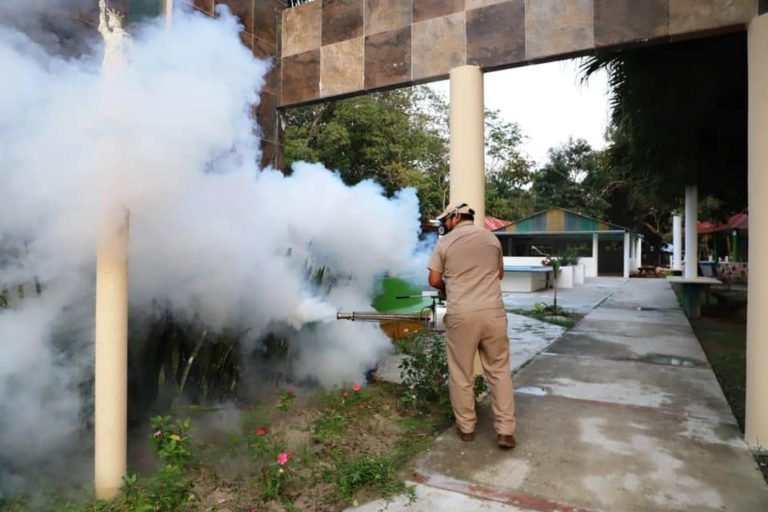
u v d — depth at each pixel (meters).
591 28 3.57
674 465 3.02
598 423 3.75
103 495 2.40
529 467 3.00
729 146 7.34
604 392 4.59
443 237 3.51
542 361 5.92
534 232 26.34
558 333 7.99
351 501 2.58
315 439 3.29
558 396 4.46
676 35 3.35
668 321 9.34
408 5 4.23
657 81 6.25
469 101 3.95
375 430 3.56
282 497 2.59
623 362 5.86
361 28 4.46
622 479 2.84
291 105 4.83
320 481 2.78
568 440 3.42
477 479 2.84
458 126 3.99
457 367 3.39
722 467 2.98
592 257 26.94
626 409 4.09
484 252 3.34
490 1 3.91
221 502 2.53
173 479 2.47
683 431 3.59
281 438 3.29
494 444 3.34
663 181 8.95
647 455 3.17
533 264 17.47
